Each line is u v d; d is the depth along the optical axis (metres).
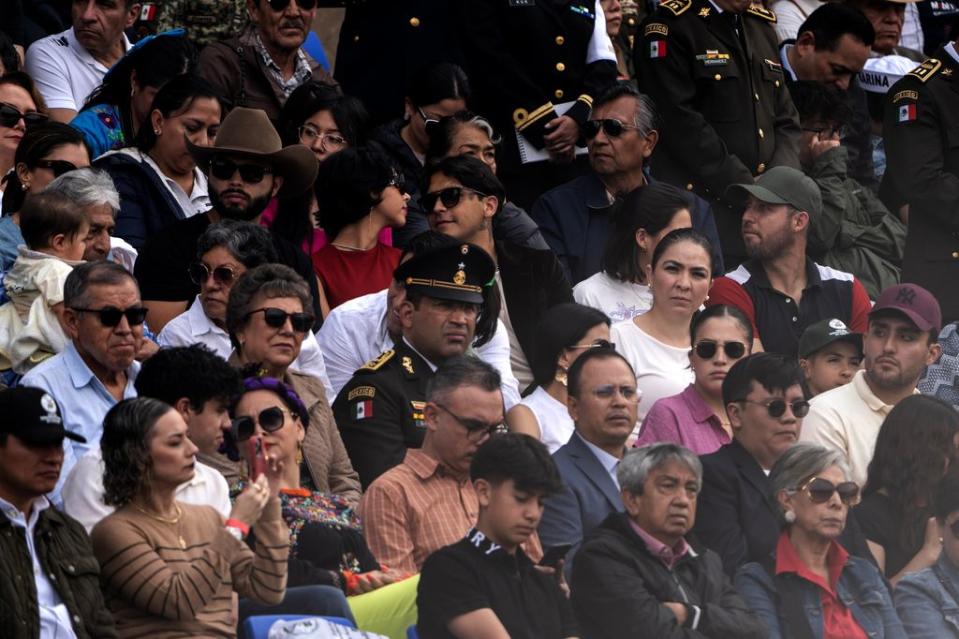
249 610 24.27
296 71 39.84
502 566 24.95
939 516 30.81
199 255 30.17
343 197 33.91
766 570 28.95
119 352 27.06
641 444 31.78
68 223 29.16
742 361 30.25
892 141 42.66
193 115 34.25
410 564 27.16
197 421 25.56
